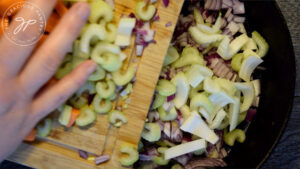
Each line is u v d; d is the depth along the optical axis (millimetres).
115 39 422
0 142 412
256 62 477
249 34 500
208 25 493
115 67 417
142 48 429
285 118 450
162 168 490
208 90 460
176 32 491
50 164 443
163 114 466
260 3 477
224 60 489
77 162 443
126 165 440
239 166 481
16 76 401
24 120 411
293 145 512
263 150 464
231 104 474
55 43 393
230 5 494
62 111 426
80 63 415
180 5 429
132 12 429
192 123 463
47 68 399
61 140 436
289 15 515
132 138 438
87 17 396
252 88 480
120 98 435
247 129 495
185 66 478
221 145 489
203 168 479
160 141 481
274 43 479
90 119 428
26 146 439
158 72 431
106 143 440
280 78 470
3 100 396
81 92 433
